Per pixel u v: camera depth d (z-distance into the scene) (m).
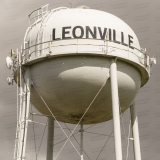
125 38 32.62
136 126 35.44
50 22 32.72
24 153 31.16
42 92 32.03
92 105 32.12
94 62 30.80
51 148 37.53
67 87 30.88
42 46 31.95
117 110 30.36
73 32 31.50
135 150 34.59
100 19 32.44
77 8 34.19
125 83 31.98
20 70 32.88
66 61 30.80
